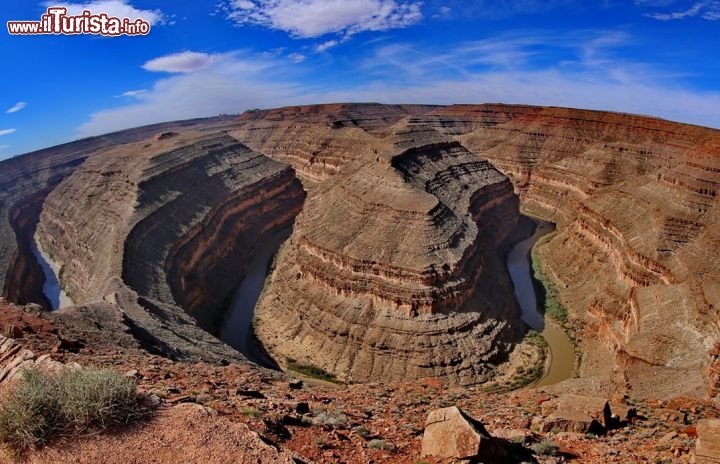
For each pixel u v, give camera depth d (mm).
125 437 15539
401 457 17922
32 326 31703
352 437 19781
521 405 30906
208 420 16547
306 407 22531
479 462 16734
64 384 16500
